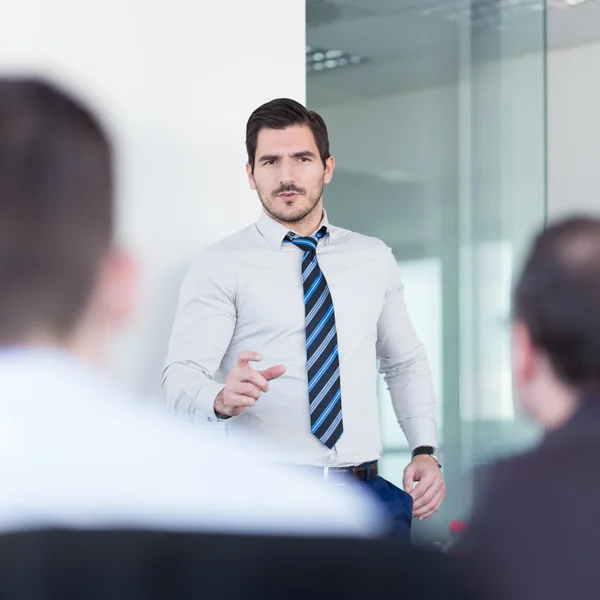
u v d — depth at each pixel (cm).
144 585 54
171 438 57
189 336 271
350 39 376
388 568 56
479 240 412
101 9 284
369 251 287
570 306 79
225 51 313
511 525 70
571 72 595
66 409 53
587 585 67
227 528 55
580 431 74
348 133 375
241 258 276
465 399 403
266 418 270
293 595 55
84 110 53
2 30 265
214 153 308
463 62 412
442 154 404
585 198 590
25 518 53
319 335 271
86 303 53
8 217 51
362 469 271
